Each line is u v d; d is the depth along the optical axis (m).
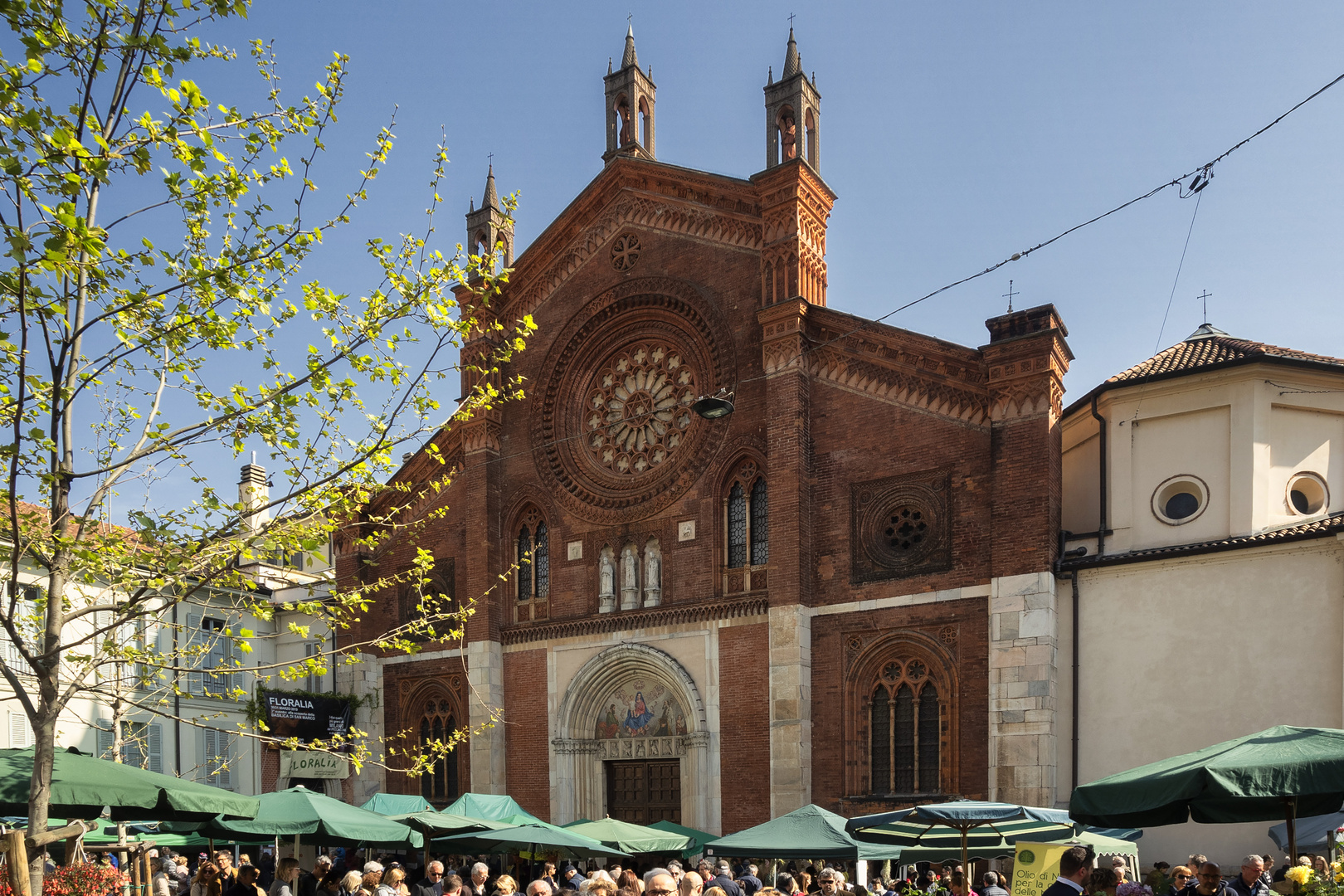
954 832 19.59
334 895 17.91
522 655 34.44
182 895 22.39
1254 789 11.30
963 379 28.30
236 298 13.56
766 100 32.75
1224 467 26.91
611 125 37.59
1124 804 12.23
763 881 24.36
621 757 32.19
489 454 36.09
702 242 33.72
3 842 11.35
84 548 14.18
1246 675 24.14
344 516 16.41
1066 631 26.30
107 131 12.44
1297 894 11.41
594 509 34.09
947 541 27.89
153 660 15.66
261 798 19.69
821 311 30.70
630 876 14.13
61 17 11.72
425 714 36.28
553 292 36.72
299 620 46.09
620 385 35.22
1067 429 29.94
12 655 35.56
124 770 14.09
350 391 14.80
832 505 29.78
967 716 26.73
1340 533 23.52
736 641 30.45
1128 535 27.39
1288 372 26.95
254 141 13.34
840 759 28.28
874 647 28.44
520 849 25.28
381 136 14.95
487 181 39.12
